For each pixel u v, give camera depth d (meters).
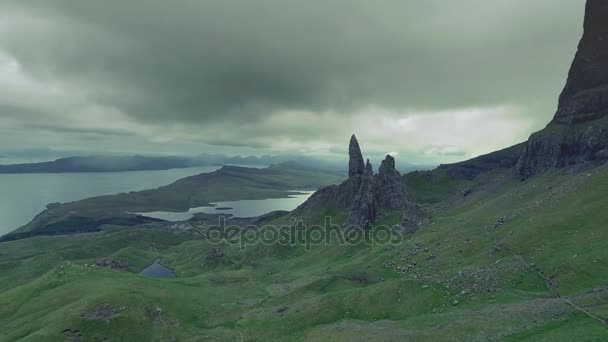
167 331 136.62
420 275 144.50
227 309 156.25
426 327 99.44
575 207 143.12
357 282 163.00
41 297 157.62
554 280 106.31
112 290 153.38
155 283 176.88
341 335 110.88
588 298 89.62
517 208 185.25
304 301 147.75
